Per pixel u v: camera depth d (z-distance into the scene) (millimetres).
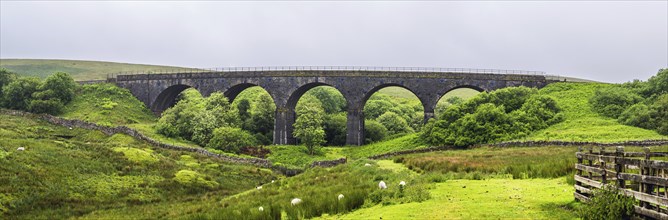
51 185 37312
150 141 72125
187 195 42594
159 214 31812
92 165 45188
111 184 41250
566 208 17578
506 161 37875
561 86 81625
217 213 26172
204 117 79438
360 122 85125
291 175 60562
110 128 79312
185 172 48531
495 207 18484
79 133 79250
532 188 22984
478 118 69000
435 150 68125
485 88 81312
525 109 71312
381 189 24719
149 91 101125
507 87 77188
